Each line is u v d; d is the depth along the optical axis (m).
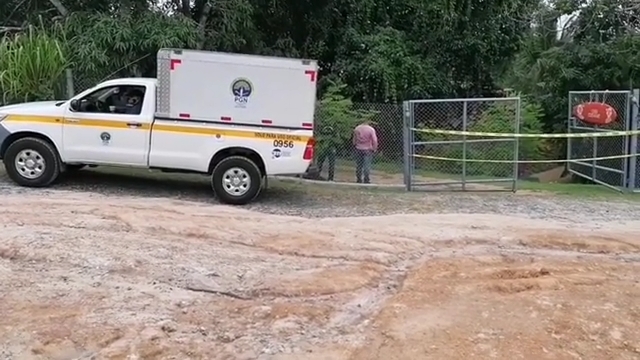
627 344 4.27
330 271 5.77
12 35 14.73
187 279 5.40
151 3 15.09
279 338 4.30
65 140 9.53
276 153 9.45
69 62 13.16
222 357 4.01
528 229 7.82
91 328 4.32
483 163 12.47
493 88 20.64
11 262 5.64
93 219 7.12
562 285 5.49
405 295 5.21
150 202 8.77
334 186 11.79
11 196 8.70
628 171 11.98
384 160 14.80
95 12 14.41
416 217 8.55
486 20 18.72
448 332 4.41
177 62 9.32
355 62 17.03
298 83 9.41
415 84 17.33
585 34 17.28
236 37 15.96
